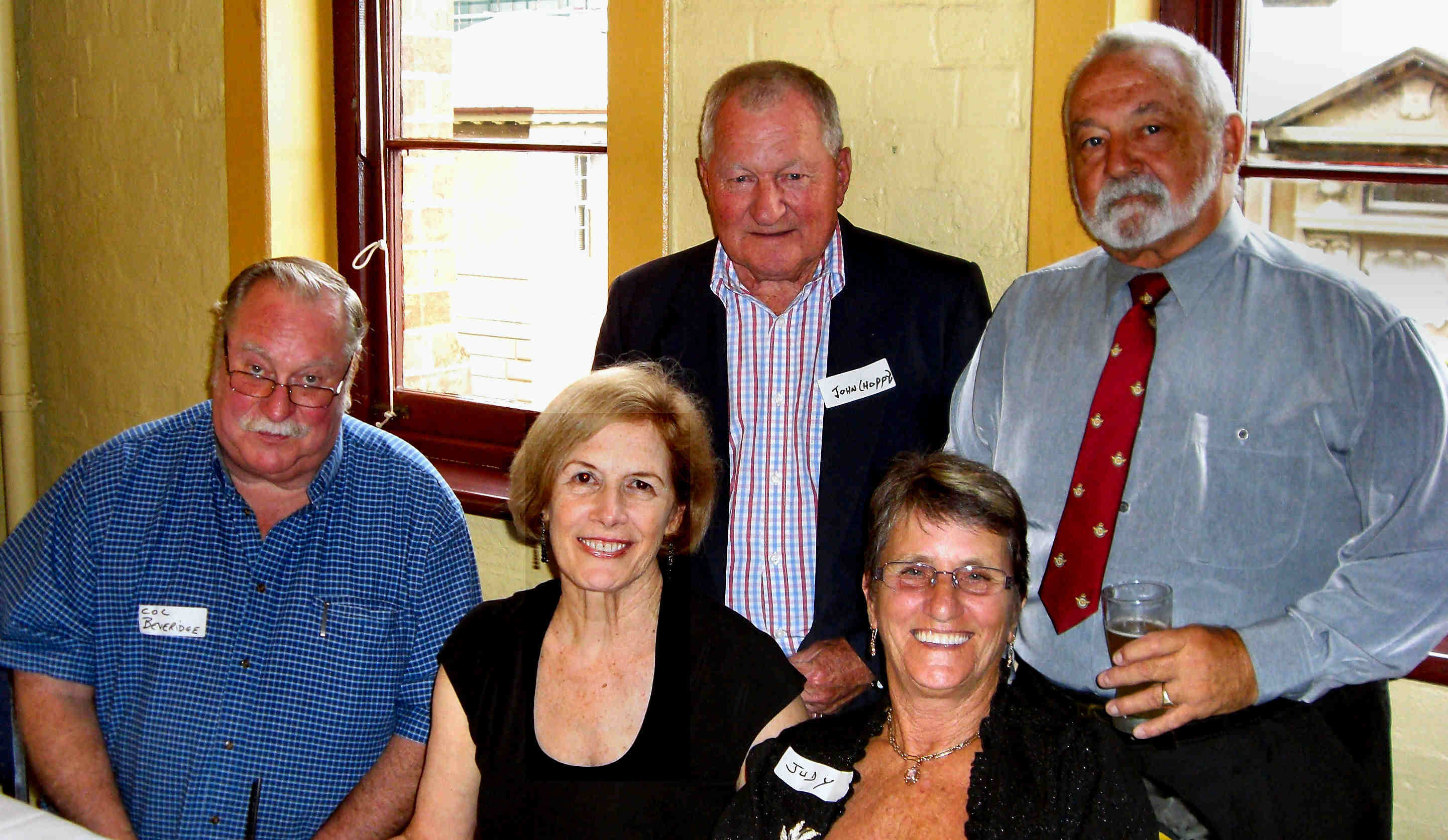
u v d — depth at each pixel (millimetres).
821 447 2031
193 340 3188
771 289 2053
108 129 3240
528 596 1695
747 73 1972
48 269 3453
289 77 2961
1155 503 1651
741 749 1552
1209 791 1531
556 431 1562
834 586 1996
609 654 1594
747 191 1939
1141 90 1598
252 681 1909
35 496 3521
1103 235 1652
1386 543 1515
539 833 1565
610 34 2416
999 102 2078
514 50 2746
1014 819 1306
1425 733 1919
